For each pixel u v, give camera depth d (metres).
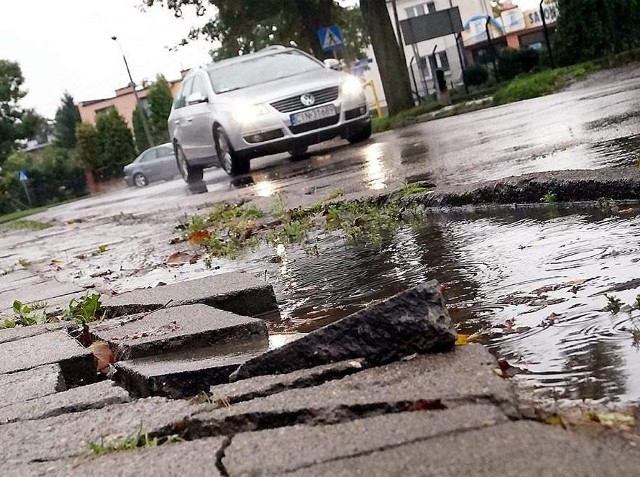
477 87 26.09
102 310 4.37
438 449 1.67
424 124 17.56
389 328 2.34
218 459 1.85
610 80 15.98
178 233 8.25
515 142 8.42
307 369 2.38
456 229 4.56
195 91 15.34
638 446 1.62
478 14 60.50
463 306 2.98
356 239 5.18
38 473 1.98
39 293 5.94
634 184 4.09
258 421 2.06
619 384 1.96
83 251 8.84
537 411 1.86
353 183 8.26
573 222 3.93
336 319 3.31
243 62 15.12
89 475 1.89
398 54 25.09
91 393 2.60
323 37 22.84
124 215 13.06
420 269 3.79
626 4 20.30
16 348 3.61
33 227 17.72
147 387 2.71
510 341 2.47
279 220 6.84
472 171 6.76
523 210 4.61
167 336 3.19
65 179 62.38
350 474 1.63
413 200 5.57
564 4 21.38
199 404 2.29
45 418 2.44
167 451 1.95
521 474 1.50
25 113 59.44
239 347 3.10
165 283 5.31
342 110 14.23
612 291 2.70
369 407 1.97
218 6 29.94
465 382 2.00
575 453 1.56
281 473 1.70
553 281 2.99
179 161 16.97
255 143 13.89
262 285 3.96
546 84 17.56
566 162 5.88
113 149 63.72
